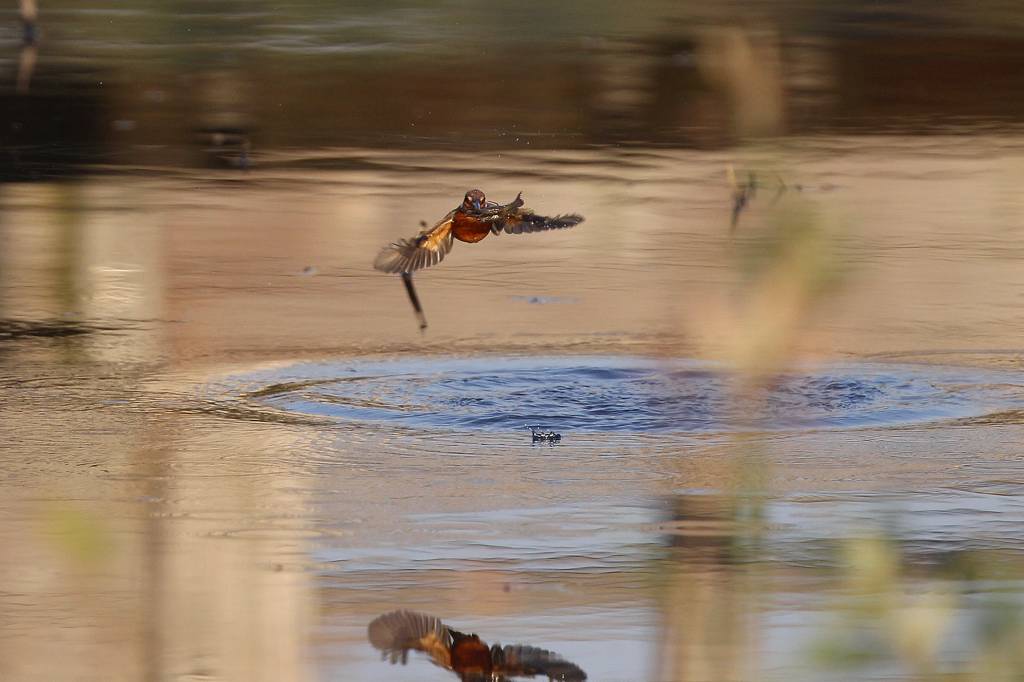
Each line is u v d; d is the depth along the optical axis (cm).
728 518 1055
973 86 3672
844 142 2858
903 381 1448
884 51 4188
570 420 1330
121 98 3353
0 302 1755
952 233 2084
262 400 1395
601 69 3834
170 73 3719
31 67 3766
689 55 4075
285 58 3991
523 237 2091
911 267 1898
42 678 754
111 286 1827
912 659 418
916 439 1273
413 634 830
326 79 3662
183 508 1076
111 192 2400
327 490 1127
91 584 892
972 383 1452
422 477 1167
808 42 4356
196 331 1644
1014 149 2798
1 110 3175
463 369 1498
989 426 1316
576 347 1562
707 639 729
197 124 3064
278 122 3103
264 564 948
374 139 2922
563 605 876
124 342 1603
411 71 3791
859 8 5166
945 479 1156
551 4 5184
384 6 5119
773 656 738
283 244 2050
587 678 759
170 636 798
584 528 1035
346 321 1689
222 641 802
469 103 3362
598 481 1154
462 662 784
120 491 1114
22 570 921
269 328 1659
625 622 842
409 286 694
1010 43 4350
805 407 1363
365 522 1050
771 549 973
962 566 550
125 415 1339
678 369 1455
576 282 1839
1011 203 2283
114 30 4497
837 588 880
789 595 870
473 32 4531
